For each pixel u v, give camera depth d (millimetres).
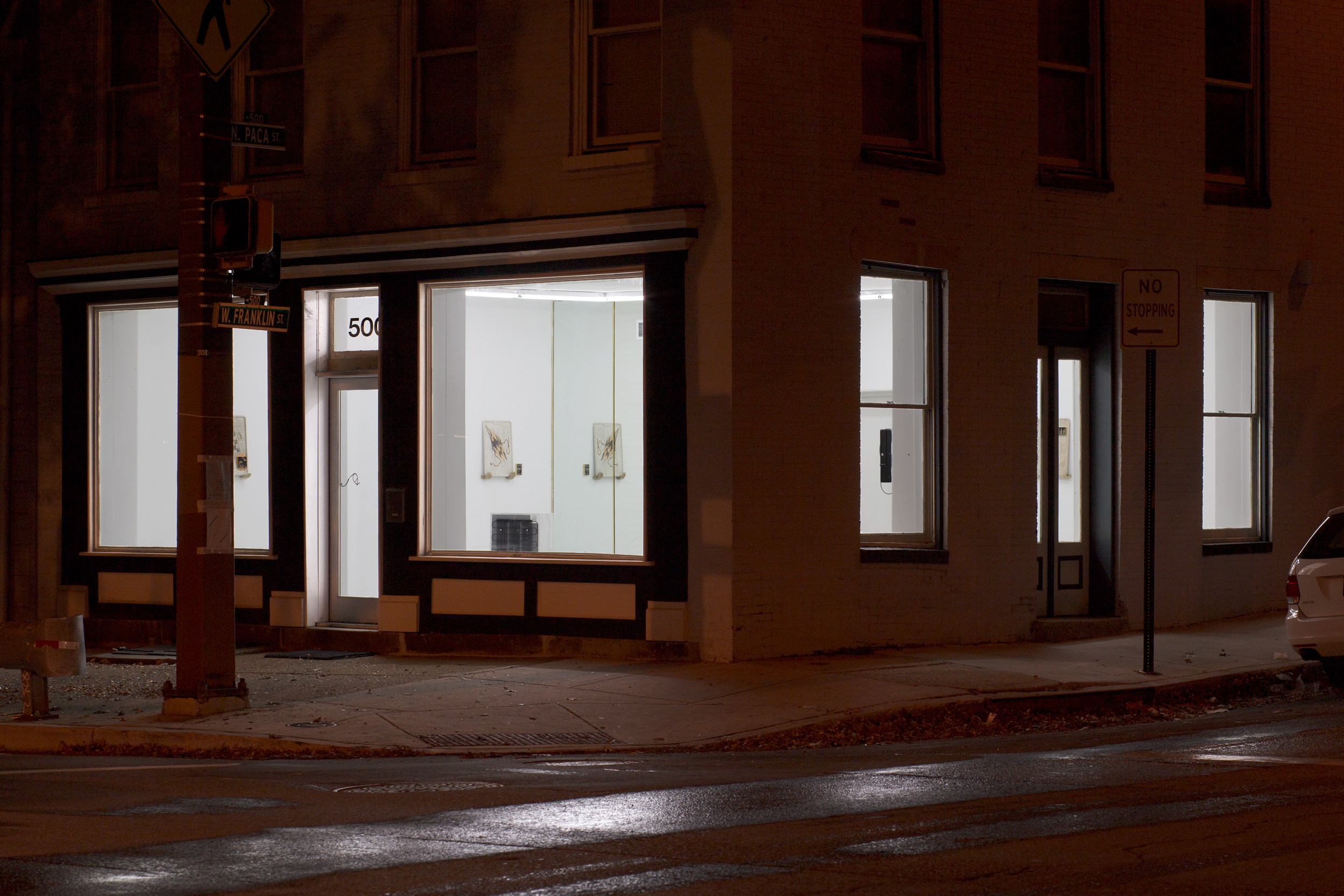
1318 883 5969
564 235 14578
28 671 11680
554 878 6129
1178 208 16812
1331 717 11430
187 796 8336
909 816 7430
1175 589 16719
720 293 13961
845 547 14555
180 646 11852
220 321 11711
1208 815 7363
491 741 10859
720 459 13945
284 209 16281
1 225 17812
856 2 14688
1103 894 5824
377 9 15891
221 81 11945
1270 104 17594
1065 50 16391
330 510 16344
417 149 15867
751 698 12188
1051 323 16344
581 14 14891
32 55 18078
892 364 15164
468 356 15531
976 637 15305
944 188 15203
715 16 14039
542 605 14883
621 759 10133
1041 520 16250
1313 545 12945
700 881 6055
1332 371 18000
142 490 17344
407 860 6500
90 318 17484
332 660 15102
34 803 8117
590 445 14930
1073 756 9609
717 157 14008
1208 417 17375
